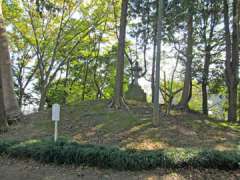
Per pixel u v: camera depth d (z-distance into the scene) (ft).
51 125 38.27
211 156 23.90
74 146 25.61
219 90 63.31
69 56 82.17
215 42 58.59
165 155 23.77
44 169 24.18
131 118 38.09
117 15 74.43
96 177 22.49
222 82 60.70
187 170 23.29
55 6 69.92
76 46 80.53
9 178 22.98
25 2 71.41
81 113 41.63
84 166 24.13
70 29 76.07
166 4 52.11
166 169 23.30
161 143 30.96
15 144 28.22
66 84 91.40
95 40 83.15
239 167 23.71
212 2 52.13
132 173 22.95
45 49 76.69
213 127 38.78
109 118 38.60
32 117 42.80
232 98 50.60
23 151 26.71
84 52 84.53
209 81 61.11
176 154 23.91
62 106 47.55
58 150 25.08
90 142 31.35
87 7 74.38
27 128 38.09
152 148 29.48
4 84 41.06
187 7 48.73
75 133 34.78
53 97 89.76
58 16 73.67
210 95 67.72
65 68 90.17
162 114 41.45
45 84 73.00
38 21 74.33
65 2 72.64
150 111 41.93
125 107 42.63
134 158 23.52
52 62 73.31
